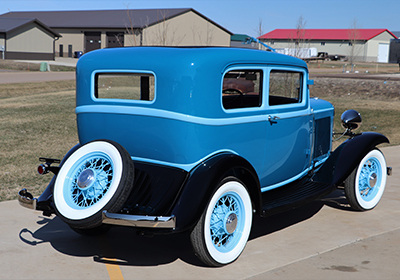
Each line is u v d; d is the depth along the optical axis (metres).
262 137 4.13
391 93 20.05
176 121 3.54
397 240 4.20
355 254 3.85
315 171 5.19
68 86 23.75
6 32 44.91
